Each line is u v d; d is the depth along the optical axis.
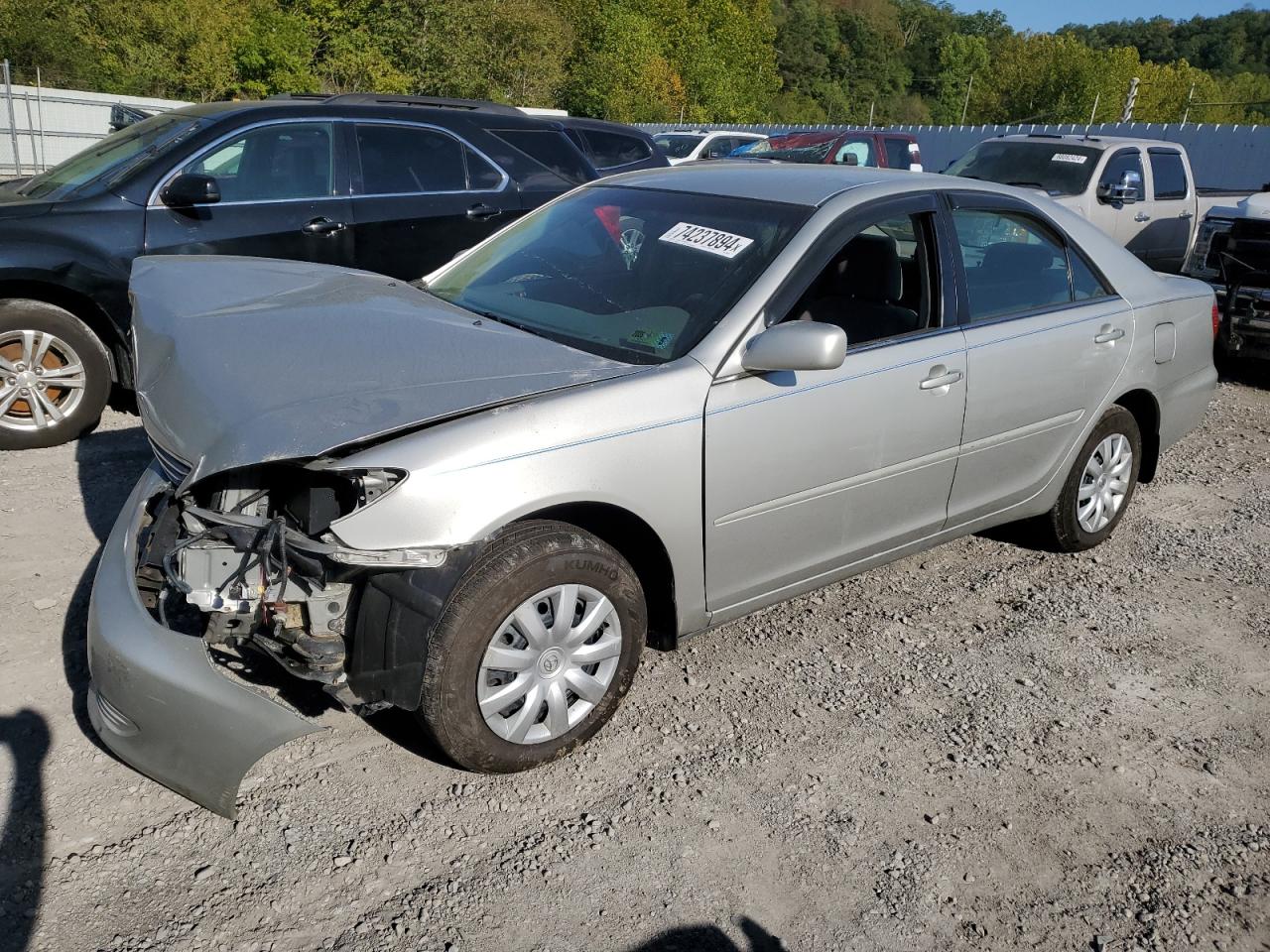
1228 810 3.27
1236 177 22.30
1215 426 7.56
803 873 2.88
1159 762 3.49
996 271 4.31
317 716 3.39
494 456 2.86
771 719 3.58
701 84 65.31
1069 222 4.73
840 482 3.71
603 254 3.93
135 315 3.65
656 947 2.59
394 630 2.85
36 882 2.64
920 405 3.87
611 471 3.08
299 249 6.29
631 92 50.38
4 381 5.46
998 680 3.93
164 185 5.87
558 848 2.90
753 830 3.03
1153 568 5.01
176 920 2.56
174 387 3.10
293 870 2.75
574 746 3.26
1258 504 5.96
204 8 35.03
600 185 4.48
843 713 3.65
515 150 7.28
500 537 2.96
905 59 134.75
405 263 6.73
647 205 4.11
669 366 3.29
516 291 3.90
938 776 3.34
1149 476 5.31
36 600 3.94
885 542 4.02
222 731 2.72
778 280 3.49
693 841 2.97
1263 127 21.86
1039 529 5.00
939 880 2.89
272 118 6.28
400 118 6.75
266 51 36.91
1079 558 5.07
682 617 3.44
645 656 3.92
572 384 3.13
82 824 2.86
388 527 2.74
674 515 3.26
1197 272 8.67
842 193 3.84
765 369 3.30
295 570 2.80
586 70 50.28
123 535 3.14
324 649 2.89
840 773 3.32
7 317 5.40
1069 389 4.51
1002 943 2.69
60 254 5.47
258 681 3.44
